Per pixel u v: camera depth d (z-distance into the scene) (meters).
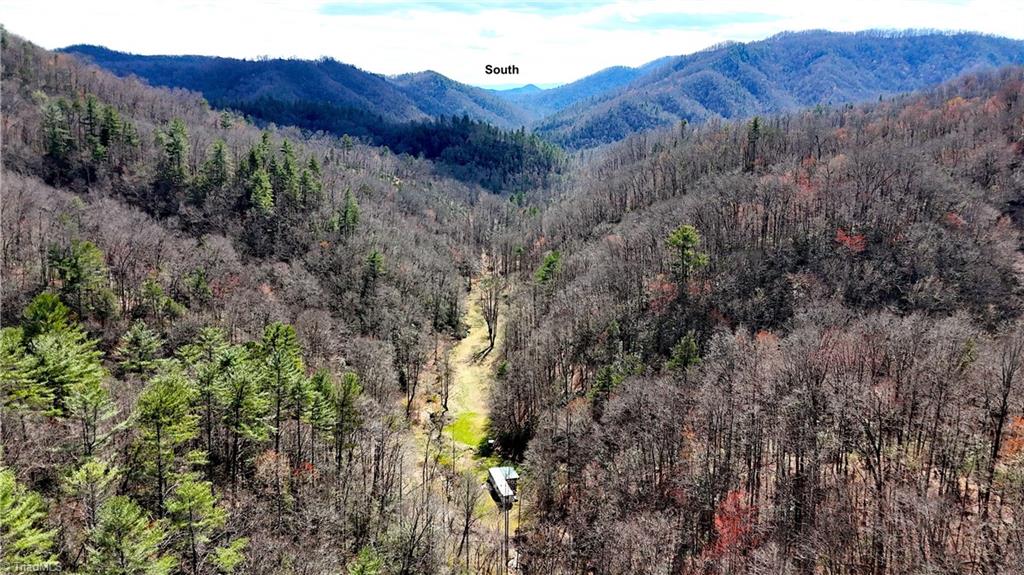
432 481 79.44
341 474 64.88
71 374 51.06
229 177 143.88
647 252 123.19
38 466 43.53
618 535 58.66
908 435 56.78
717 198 131.50
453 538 68.00
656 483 65.81
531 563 65.19
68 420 48.03
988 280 90.56
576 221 184.88
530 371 94.69
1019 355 56.41
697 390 73.62
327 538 55.91
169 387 47.53
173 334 79.25
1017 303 87.50
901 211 107.25
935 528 45.66
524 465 79.31
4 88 167.38
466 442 93.69
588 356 99.56
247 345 75.38
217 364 57.47
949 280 91.88
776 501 59.09
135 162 144.50
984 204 107.88
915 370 60.59
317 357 88.12
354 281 119.38
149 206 131.12
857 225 107.06
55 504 42.97
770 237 114.69
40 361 50.62
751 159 176.25
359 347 95.75
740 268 105.06
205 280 95.31
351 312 111.06
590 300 110.31
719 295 100.75
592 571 61.44
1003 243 98.19
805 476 58.00
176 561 40.81
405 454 81.94
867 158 124.88
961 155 130.12
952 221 102.44
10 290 76.81
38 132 144.62
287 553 50.59
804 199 119.25
